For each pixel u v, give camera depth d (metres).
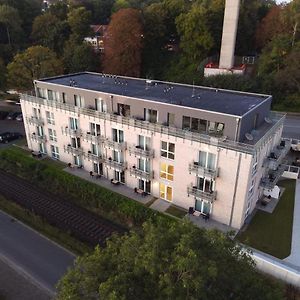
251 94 42.66
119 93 42.91
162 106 37.53
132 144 41.12
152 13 96.19
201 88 46.00
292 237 34.25
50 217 38.72
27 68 80.19
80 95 45.34
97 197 41.50
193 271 16.34
